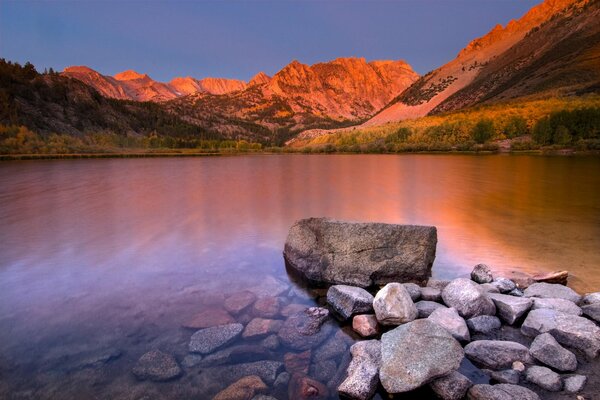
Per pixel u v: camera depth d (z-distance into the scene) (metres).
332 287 5.82
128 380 3.93
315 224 7.61
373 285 6.78
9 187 24.78
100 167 48.84
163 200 18.11
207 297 6.12
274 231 11.02
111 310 5.66
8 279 7.04
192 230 11.26
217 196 19.55
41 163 58.84
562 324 4.39
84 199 18.67
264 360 4.23
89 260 8.24
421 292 5.82
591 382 3.59
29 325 5.19
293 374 3.97
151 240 10.05
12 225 12.17
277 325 5.06
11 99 162.12
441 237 9.59
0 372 4.10
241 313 5.48
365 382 3.59
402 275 6.70
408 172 34.44
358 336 4.84
